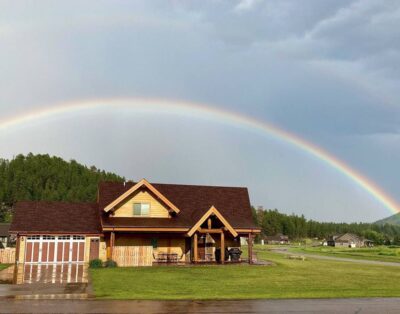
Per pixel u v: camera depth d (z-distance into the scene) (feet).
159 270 108.06
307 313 51.72
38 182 640.99
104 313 49.62
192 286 76.69
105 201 140.56
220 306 55.47
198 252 142.41
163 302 57.93
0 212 569.23
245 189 165.37
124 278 88.89
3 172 645.92
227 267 118.73
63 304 55.42
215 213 130.41
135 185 136.36
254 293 68.08
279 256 199.82
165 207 141.49
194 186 160.35
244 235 148.36
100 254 135.03
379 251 300.81
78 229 134.92
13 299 59.31
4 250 131.03
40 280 84.23
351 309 54.90
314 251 299.58
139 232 136.77
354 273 109.40
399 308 56.03
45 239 132.46
